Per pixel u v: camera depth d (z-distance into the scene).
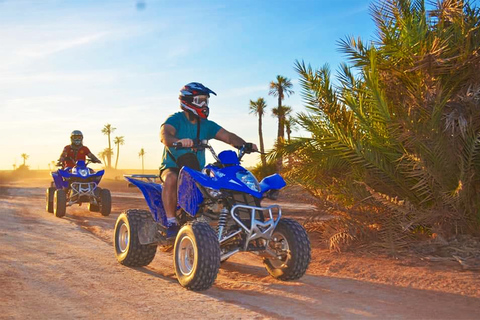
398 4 8.50
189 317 4.10
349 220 8.02
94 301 4.60
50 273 5.77
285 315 4.19
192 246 5.09
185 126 5.78
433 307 4.51
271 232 5.15
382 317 4.19
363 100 8.28
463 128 7.00
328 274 6.00
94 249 7.53
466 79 7.84
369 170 8.01
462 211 7.47
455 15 7.99
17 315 4.14
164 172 5.71
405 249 7.35
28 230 9.62
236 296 4.84
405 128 7.23
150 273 5.91
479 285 5.30
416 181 7.79
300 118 8.91
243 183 5.02
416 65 7.61
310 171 8.61
